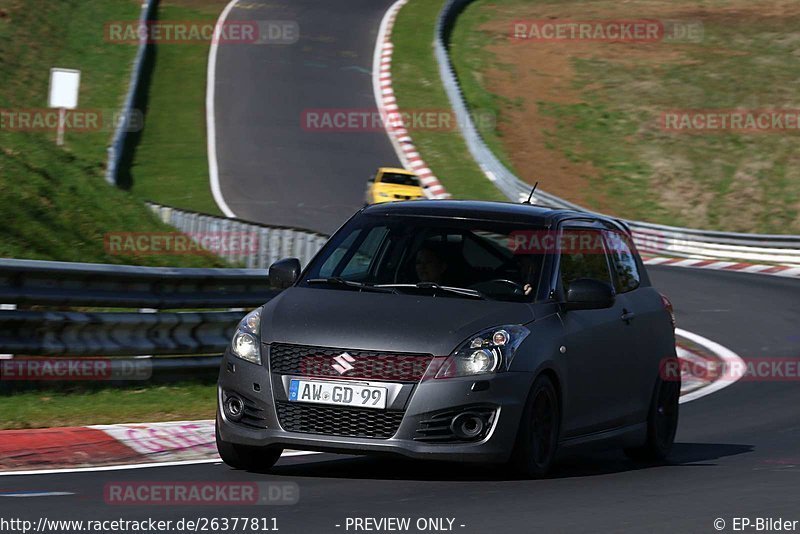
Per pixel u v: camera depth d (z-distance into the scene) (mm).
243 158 133000
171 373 40281
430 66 172000
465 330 25016
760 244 107688
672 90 172000
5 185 59812
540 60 183375
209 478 25234
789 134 157000
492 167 129250
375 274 27578
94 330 38219
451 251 27688
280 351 25047
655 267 99250
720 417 39875
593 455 32438
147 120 141625
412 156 136625
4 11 160125
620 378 29234
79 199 65062
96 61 156250
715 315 70938
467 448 24312
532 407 25312
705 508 22719
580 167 145625
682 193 140625
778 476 27594
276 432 24641
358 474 26234
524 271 27375
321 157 135750
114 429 30969
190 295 41562
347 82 164000
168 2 194000
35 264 36250
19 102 131500
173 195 118750
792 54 188625
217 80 159625
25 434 29547
